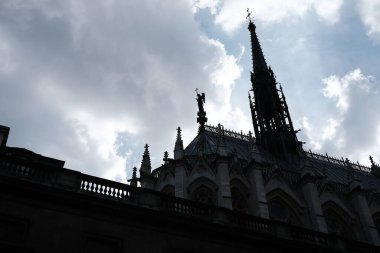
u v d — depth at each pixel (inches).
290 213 1913.1
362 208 2034.9
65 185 1162.6
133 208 1198.9
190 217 1270.9
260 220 1398.9
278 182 1950.1
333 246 1476.4
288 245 1376.7
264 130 2822.3
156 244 1186.0
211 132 2345.0
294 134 2753.4
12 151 1322.6
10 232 1050.1
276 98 2938.0
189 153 2098.9
